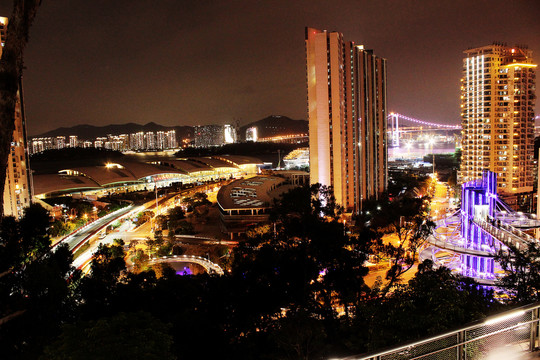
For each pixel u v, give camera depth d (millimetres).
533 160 168625
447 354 13875
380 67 170250
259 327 39844
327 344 29547
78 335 21906
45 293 40438
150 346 21016
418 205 75062
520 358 14352
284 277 41625
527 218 82500
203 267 95562
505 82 162125
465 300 25656
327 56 129250
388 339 23422
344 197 134500
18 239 46688
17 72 13602
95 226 128125
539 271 40625
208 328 36406
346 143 136625
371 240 48062
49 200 168500
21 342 37844
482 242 72938
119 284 48438
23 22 13555
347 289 40219
